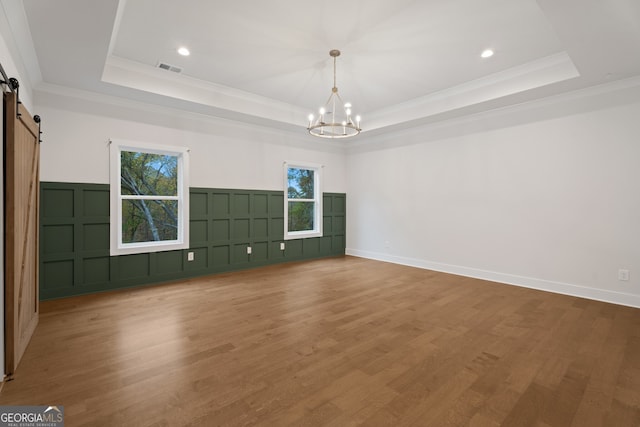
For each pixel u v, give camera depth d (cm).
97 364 219
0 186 198
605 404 178
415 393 188
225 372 210
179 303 354
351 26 289
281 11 267
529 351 241
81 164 384
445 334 272
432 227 541
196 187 480
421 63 367
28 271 256
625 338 265
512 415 168
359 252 677
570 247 391
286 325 291
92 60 306
